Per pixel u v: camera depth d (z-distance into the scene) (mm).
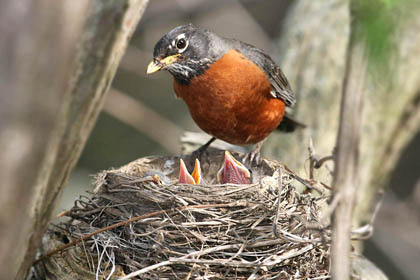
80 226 7438
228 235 6992
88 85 5520
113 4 5484
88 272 7016
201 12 17375
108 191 7586
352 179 3756
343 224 3820
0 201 3590
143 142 18891
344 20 13953
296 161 12406
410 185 20516
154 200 7160
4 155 3480
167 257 6898
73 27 3582
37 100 3490
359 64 3443
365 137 12711
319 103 13055
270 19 22172
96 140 18578
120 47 5746
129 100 14828
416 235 16781
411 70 13078
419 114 13648
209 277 6781
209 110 9352
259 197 7223
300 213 7223
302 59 13859
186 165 9930
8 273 3982
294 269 7070
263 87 9305
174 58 8961
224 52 9039
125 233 7254
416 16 3398
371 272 9469
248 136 9812
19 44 3377
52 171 5480
